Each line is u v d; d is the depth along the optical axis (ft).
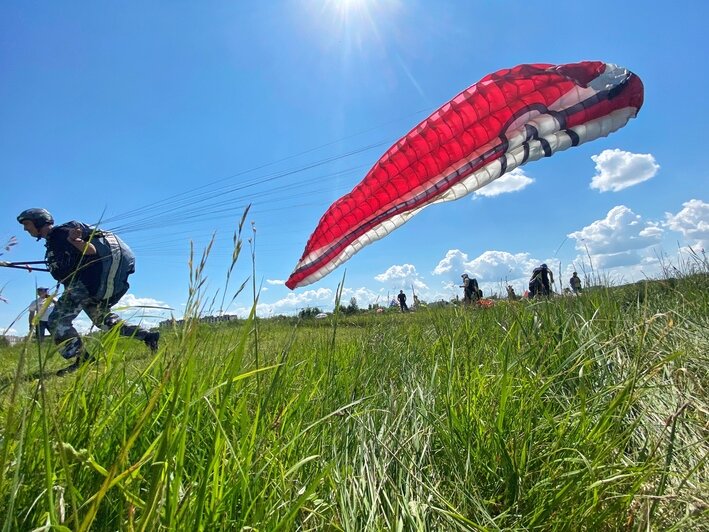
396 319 16.20
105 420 4.58
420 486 5.58
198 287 3.75
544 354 8.75
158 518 3.40
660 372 8.11
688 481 5.49
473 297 15.78
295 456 5.89
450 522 4.97
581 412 6.11
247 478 4.26
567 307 11.49
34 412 4.50
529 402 6.95
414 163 23.82
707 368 8.03
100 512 3.94
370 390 9.45
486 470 5.95
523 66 19.70
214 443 4.27
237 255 3.98
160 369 5.86
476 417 6.63
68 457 3.46
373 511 4.90
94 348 5.64
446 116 21.85
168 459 3.57
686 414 6.61
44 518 3.69
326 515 5.02
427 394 8.23
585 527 4.81
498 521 5.16
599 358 7.70
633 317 10.73
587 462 5.17
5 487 3.57
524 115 19.71
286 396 7.40
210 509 3.92
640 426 6.78
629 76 18.97
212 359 6.91
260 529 4.00
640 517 4.61
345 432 7.09
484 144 21.25
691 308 12.14
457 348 10.14
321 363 10.05
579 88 18.97
